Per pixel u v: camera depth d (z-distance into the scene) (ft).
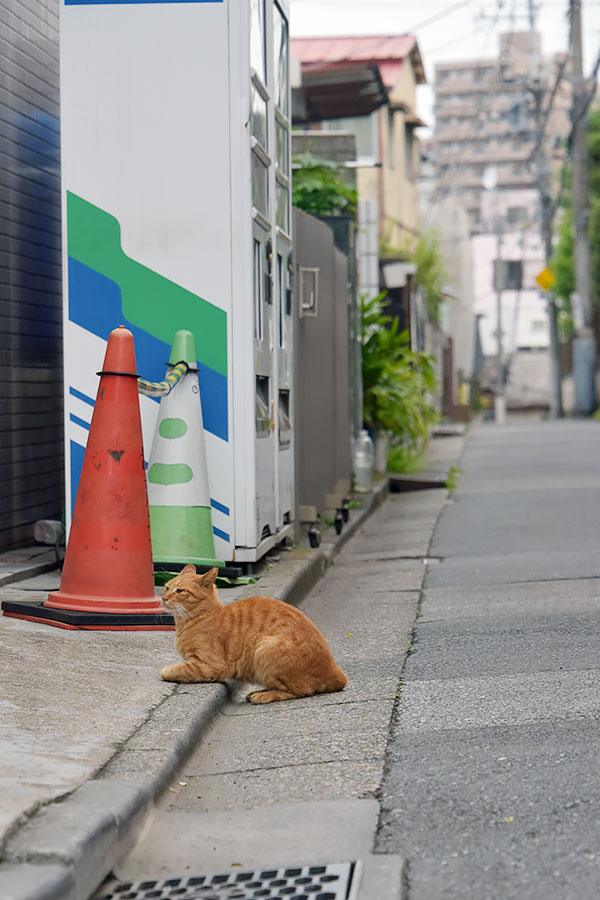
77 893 11.00
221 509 25.81
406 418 55.83
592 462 63.62
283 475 29.94
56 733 15.05
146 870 12.10
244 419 25.61
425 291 99.76
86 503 21.49
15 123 28.35
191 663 18.16
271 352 28.02
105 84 25.53
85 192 25.63
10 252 27.94
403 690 18.75
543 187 152.46
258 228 26.32
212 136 25.40
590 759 14.52
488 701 17.71
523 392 234.79
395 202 106.63
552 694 17.88
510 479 57.26
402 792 13.79
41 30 30.12
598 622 23.18
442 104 322.55
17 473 28.53
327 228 38.70
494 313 248.11
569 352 198.39
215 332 25.53
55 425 31.14
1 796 12.34
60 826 11.59
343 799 13.75
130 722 15.80
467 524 41.39
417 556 34.76
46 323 30.32
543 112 139.95
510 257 248.93
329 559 33.55
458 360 153.28
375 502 48.11
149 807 13.33
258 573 27.25
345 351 43.80
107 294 25.67
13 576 24.98
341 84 55.98
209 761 15.62
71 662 18.70
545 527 38.99
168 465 24.89
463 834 12.36
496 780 13.96
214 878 11.76
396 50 106.83
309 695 18.61
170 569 24.62
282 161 30.40
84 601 21.22
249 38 25.38
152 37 25.39
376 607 26.99
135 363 23.61
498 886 11.07
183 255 25.53
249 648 18.45
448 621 24.61
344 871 11.68
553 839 12.06
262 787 14.43
